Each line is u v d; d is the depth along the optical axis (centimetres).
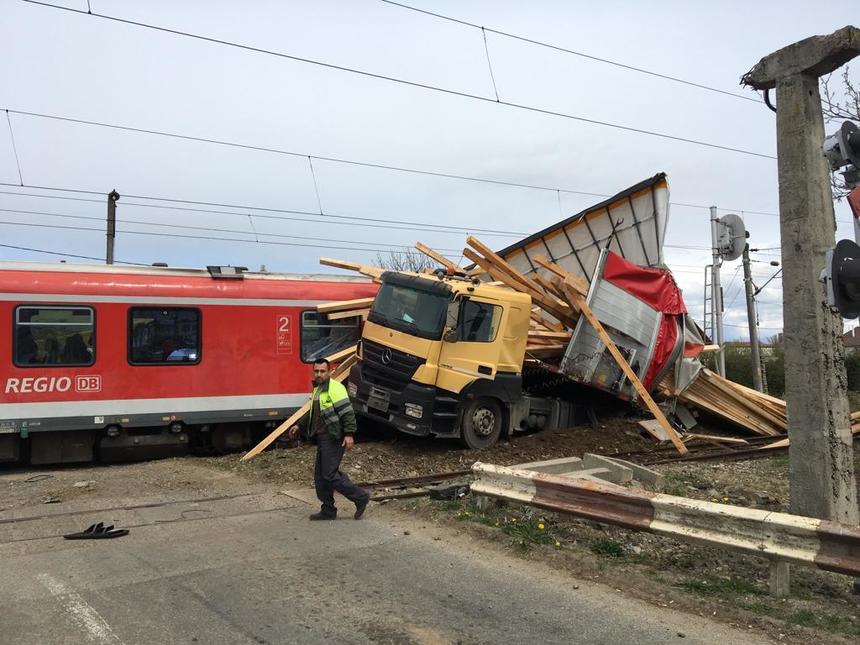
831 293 515
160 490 920
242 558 614
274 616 485
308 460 1090
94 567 586
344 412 754
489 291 1216
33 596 518
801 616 488
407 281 1215
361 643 445
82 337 1162
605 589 550
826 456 668
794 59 694
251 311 1299
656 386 1441
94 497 875
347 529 717
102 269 1216
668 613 501
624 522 608
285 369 1319
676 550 658
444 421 1167
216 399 1253
